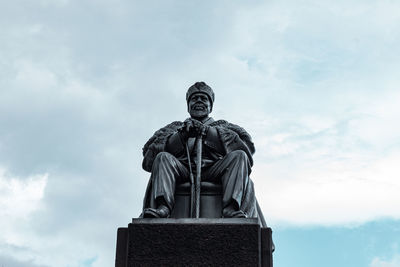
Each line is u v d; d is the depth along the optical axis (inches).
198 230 435.2
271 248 434.3
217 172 471.8
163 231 435.8
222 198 462.6
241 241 431.5
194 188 461.7
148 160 496.1
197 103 524.1
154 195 454.9
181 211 462.6
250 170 478.6
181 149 490.9
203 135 492.1
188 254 430.0
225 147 493.0
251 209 459.8
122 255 435.5
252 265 425.7
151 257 430.3
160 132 506.0
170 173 463.8
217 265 426.9
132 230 436.8
